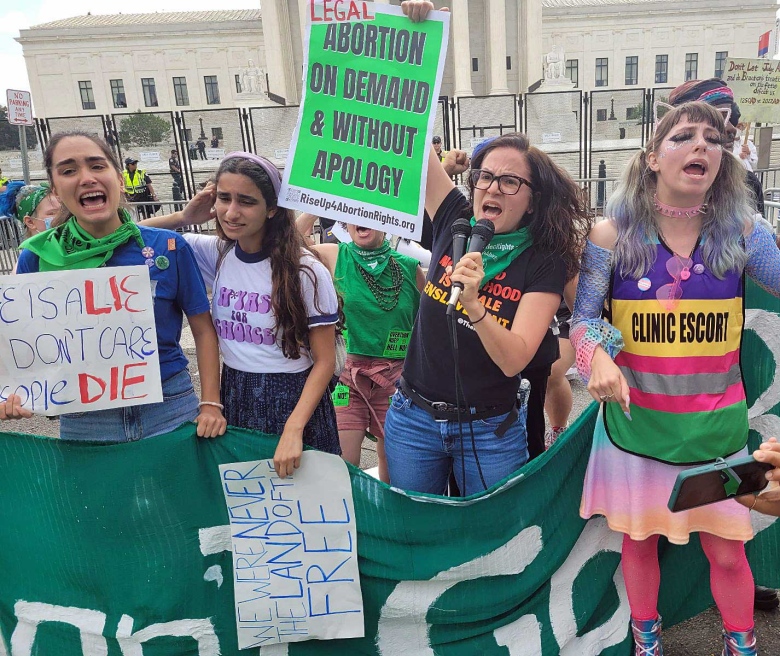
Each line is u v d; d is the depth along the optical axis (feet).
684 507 5.19
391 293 9.71
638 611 7.11
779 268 6.22
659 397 6.29
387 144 6.78
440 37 6.64
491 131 51.08
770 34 39.45
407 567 7.00
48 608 7.14
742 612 6.75
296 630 7.13
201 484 6.90
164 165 51.80
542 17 163.53
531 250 6.58
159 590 6.99
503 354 6.03
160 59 167.63
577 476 7.25
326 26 6.77
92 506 6.84
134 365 6.56
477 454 7.10
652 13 164.35
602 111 50.90
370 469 11.86
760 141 36.32
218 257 7.46
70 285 6.35
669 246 6.17
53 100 168.66
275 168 6.77
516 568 7.14
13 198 13.33
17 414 6.37
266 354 7.08
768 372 7.70
